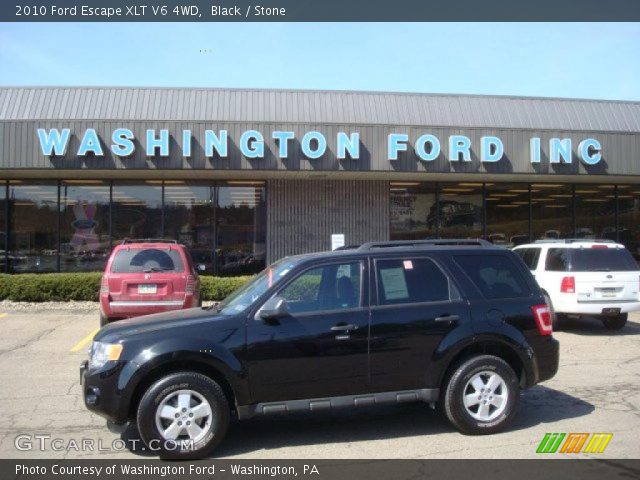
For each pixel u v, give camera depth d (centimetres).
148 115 1814
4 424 609
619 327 1207
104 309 988
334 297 559
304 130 1529
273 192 1781
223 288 1505
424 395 554
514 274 602
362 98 1927
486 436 557
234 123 1512
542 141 1619
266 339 527
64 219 1741
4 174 1636
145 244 1038
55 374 823
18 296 1462
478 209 1878
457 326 562
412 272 579
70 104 1820
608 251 1138
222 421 513
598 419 607
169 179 1753
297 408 530
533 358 578
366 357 543
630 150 1662
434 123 1919
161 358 508
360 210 1814
